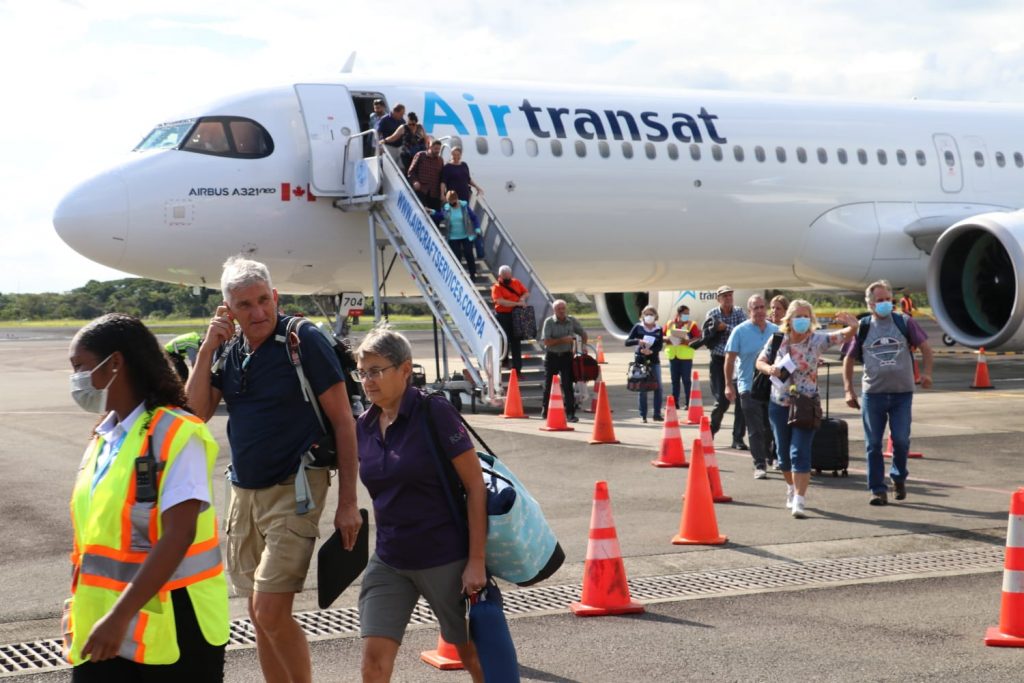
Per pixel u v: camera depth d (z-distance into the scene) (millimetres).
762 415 11523
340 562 4914
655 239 20391
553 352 16422
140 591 3629
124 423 3820
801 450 9656
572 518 9727
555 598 7383
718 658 6070
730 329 14328
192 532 3721
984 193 23688
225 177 17594
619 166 19766
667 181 20219
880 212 22547
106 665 3787
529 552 4816
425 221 16969
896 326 10133
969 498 10484
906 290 23609
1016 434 14594
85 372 3760
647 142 20141
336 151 18062
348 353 5199
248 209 17719
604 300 28297
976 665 5922
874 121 22969
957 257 21078
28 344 50281
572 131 19484
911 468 12148
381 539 4840
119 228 17172
